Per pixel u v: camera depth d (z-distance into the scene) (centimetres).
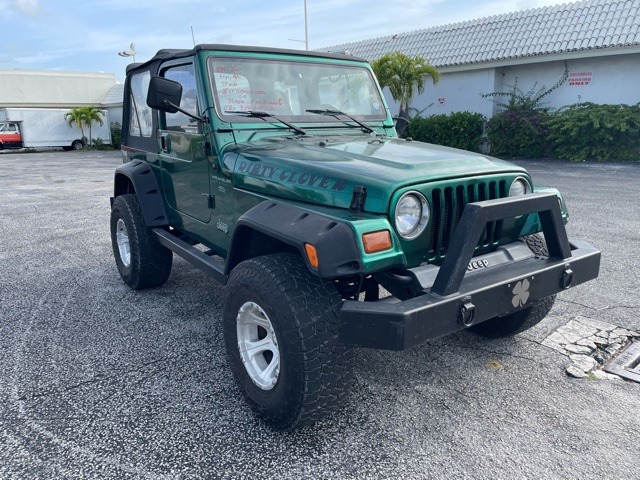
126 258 486
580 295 447
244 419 278
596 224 716
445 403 291
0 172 1783
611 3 1670
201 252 364
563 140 1546
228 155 324
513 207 250
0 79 3341
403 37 2212
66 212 917
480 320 244
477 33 1934
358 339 230
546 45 1659
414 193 248
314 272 227
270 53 363
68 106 3572
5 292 484
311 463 243
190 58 350
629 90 1546
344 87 393
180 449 254
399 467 239
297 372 238
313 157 288
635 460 242
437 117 1856
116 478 234
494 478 231
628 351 347
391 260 238
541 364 332
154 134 427
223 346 367
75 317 421
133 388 310
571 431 264
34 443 259
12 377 325
